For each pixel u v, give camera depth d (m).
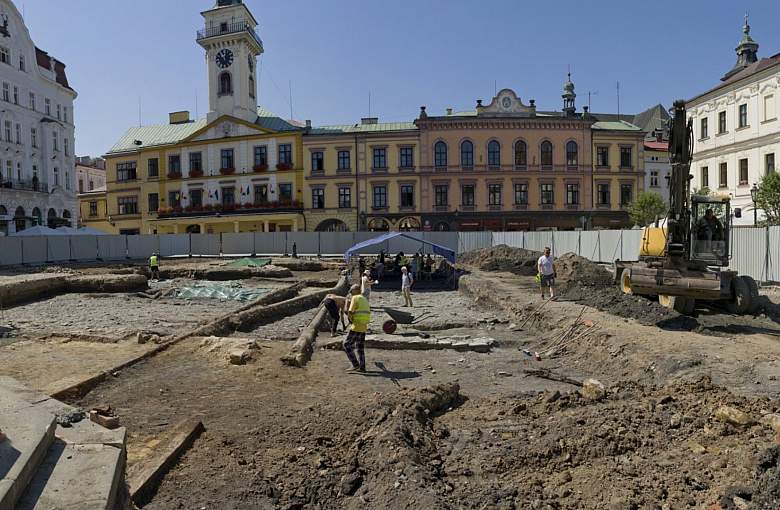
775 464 5.90
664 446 6.85
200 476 6.10
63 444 5.03
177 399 8.80
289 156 58.75
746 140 39.41
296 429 7.55
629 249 31.52
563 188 56.22
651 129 87.75
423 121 55.84
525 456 6.75
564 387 10.22
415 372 11.28
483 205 56.25
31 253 38.50
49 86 53.75
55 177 54.28
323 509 5.70
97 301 21.44
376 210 57.22
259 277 31.31
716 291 13.95
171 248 50.81
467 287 27.11
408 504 5.49
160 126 69.62
